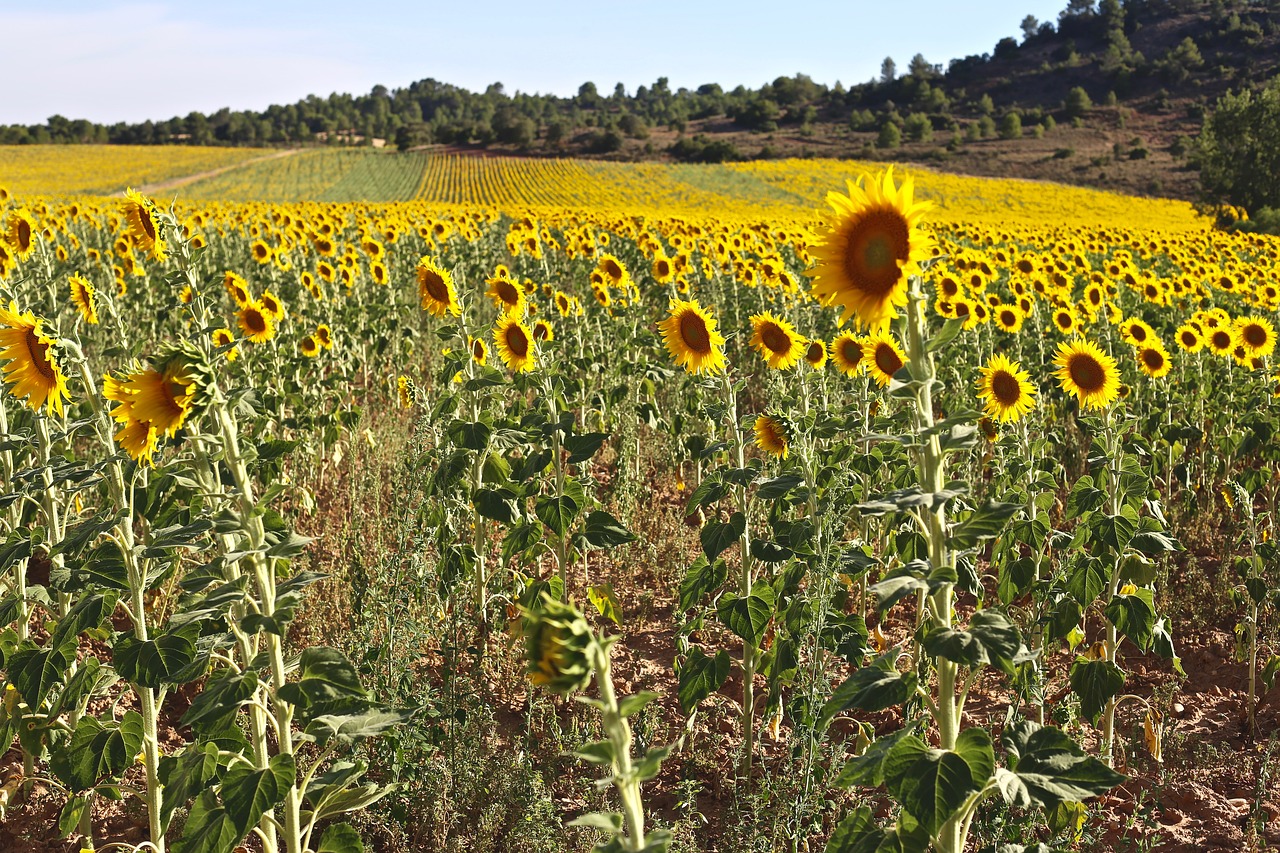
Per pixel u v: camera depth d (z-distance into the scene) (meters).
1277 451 7.94
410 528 5.41
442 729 4.79
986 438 6.77
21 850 4.46
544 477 5.87
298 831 3.56
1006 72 170.38
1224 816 4.54
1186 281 14.64
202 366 3.25
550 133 136.75
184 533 3.30
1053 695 5.45
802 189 78.69
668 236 20.70
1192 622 6.57
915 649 5.10
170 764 3.85
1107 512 4.94
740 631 4.51
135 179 90.38
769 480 4.57
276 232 19.06
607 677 2.12
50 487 4.32
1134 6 179.62
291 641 5.95
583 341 11.00
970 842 4.16
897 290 3.03
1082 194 74.25
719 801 4.72
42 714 4.29
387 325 12.83
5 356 3.97
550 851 4.07
